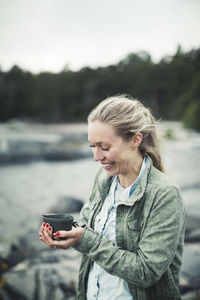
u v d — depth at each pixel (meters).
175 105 60.88
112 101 1.36
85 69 83.69
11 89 78.00
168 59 85.50
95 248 1.27
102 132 1.30
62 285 3.06
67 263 3.69
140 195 1.28
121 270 1.22
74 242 1.29
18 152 19.25
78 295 1.55
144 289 1.29
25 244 4.48
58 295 2.89
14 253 4.00
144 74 73.25
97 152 1.35
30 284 3.08
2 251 4.07
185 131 37.44
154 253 1.18
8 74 83.00
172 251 1.20
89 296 1.46
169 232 1.20
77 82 80.56
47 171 14.98
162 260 1.18
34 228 5.73
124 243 1.31
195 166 13.47
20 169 15.84
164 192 1.25
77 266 3.57
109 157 1.33
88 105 75.19
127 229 1.30
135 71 79.56
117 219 1.34
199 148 20.86
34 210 7.53
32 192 10.04
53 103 78.25
